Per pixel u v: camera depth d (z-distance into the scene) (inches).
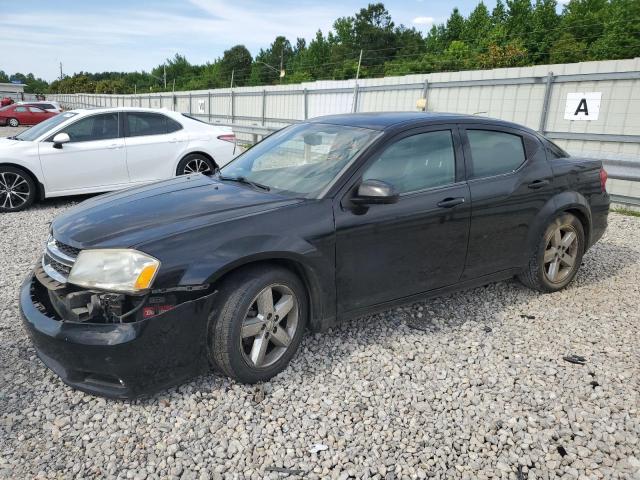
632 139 331.6
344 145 135.9
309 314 127.9
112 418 106.0
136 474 91.6
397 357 131.3
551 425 106.8
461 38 2374.5
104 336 98.9
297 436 102.0
